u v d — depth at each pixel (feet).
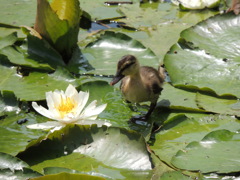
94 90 37.73
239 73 39.40
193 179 25.77
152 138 31.50
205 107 35.12
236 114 33.78
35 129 31.94
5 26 50.29
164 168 27.40
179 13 56.65
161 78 38.96
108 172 26.71
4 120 33.06
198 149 29.25
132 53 44.39
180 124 33.04
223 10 57.36
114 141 28.89
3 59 40.81
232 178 26.25
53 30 42.45
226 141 29.91
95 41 46.11
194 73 40.14
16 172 25.71
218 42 44.24
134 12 56.80
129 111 35.99
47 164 27.58
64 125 30.50
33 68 40.68
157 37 48.88
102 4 59.57
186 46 43.88
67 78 38.65
